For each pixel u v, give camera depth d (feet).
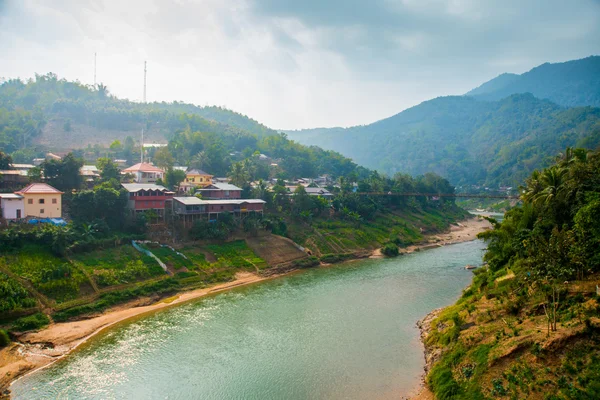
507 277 198.39
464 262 371.35
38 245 234.79
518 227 228.63
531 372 120.98
